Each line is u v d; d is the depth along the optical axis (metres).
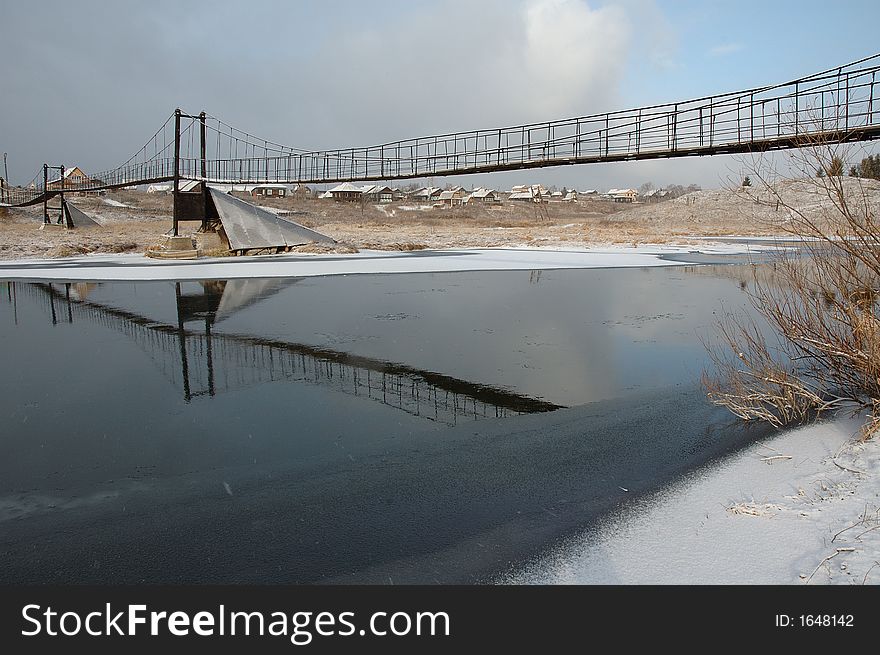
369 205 81.88
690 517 3.43
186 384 6.62
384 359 7.73
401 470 4.32
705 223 56.84
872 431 4.27
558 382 6.65
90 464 4.49
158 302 12.80
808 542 2.98
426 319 10.67
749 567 2.86
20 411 5.73
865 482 3.51
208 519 3.62
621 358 7.75
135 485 4.13
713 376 6.77
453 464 4.41
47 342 8.81
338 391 6.36
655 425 5.18
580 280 17.09
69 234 41.16
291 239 27.19
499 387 6.48
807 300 5.41
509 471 4.27
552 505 3.72
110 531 3.50
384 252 28.81
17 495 3.99
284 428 5.24
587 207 94.94
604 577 2.91
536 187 102.81
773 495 3.60
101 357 7.89
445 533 3.41
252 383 6.66
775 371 5.48
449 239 38.16
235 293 14.25
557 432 5.07
